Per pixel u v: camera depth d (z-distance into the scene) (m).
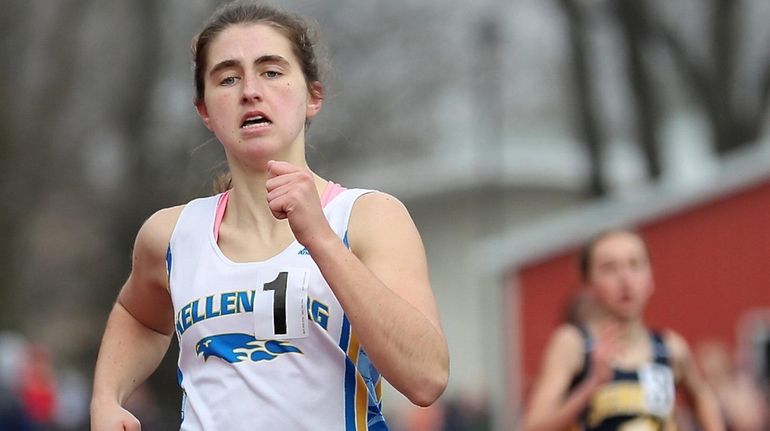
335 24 64.12
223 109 9.42
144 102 67.94
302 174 8.72
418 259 9.30
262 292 9.19
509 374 39.72
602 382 16.72
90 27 69.19
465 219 76.19
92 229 71.12
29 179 69.56
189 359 9.45
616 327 16.81
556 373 17.03
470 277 76.00
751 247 38.31
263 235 9.43
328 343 9.14
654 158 63.12
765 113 63.62
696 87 63.31
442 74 67.94
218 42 9.50
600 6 63.62
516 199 77.88
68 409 38.38
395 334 8.62
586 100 64.12
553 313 39.66
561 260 39.75
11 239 67.75
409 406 58.19
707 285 38.50
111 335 10.25
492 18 67.25
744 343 37.84
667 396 17.08
